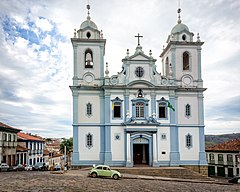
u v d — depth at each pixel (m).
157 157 38.00
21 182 21.55
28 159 59.62
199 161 39.06
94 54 40.22
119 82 39.38
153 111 38.88
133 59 39.81
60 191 17.75
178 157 38.62
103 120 38.81
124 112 38.72
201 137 39.66
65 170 34.91
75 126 38.38
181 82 40.88
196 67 41.41
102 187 20.69
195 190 22.08
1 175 28.58
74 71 39.66
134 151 39.44
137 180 27.73
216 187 25.52
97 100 39.12
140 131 37.62
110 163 37.47
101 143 38.41
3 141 47.38
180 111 39.88
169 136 38.84
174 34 41.97
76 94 38.88
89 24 41.03
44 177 26.16
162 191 20.45
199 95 40.34
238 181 34.31
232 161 53.53
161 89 39.47
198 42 41.38
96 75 39.91
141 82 39.06
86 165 37.81
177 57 41.28
